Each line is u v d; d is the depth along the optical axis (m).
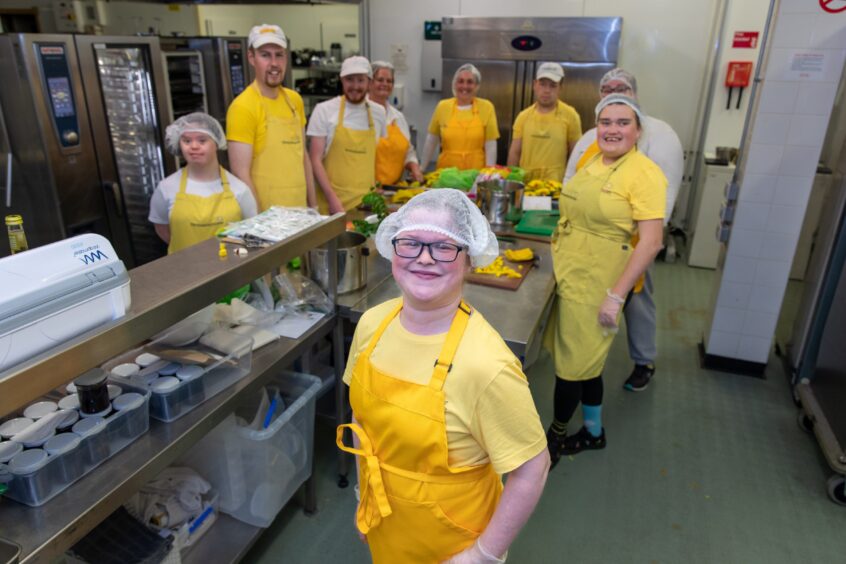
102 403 1.31
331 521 2.15
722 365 3.23
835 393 2.49
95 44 2.92
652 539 2.12
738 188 2.92
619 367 3.28
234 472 1.79
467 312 1.11
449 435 1.08
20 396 0.97
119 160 3.24
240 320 1.86
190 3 4.53
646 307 2.89
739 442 2.66
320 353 2.52
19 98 2.72
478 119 4.15
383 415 1.11
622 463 2.50
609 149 2.03
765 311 3.04
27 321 0.98
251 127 2.74
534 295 2.17
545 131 4.01
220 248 1.55
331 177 3.52
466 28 4.89
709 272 4.66
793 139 2.73
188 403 1.48
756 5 4.37
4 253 2.97
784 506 2.28
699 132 4.89
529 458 1.05
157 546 1.52
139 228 3.50
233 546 1.77
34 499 1.15
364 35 5.47
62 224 2.92
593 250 2.13
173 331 1.64
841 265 2.67
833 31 2.54
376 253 2.59
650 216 1.98
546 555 2.04
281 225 1.79
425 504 1.14
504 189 3.07
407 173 4.13
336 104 3.37
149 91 3.31
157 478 1.75
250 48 2.71
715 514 2.24
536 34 4.74
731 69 4.51
